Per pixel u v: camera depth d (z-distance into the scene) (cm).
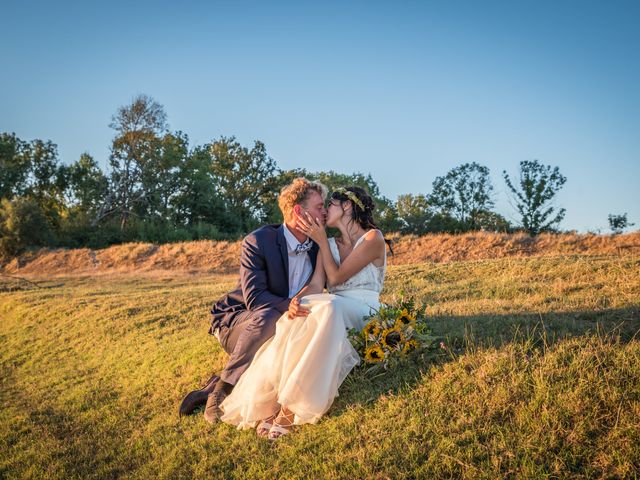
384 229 5812
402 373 441
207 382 549
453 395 389
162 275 2402
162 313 1069
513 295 861
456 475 316
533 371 391
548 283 912
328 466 350
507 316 555
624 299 631
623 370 366
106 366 789
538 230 4091
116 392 647
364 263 476
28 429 568
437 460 328
